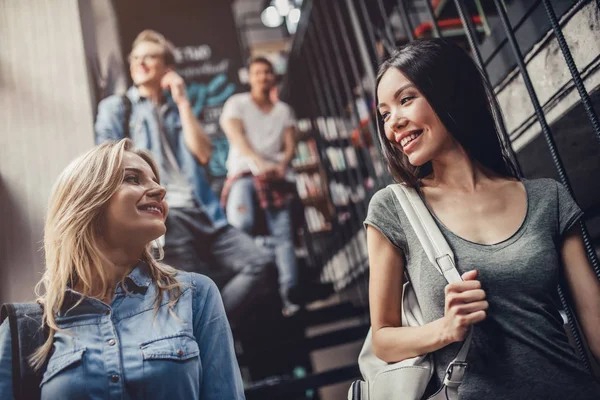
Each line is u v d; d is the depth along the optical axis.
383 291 1.04
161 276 1.18
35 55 2.90
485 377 0.92
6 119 2.75
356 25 2.82
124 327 1.07
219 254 3.82
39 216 2.62
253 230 4.12
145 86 4.00
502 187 1.08
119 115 3.81
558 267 0.99
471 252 0.99
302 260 4.37
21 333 1.03
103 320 1.06
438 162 1.12
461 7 1.77
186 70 4.39
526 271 0.95
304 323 3.49
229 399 1.08
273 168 4.30
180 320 1.11
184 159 3.91
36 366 1.00
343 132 4.87
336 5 3.29
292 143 4.43
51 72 2.89
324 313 3.54
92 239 1.11
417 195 1.09
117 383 0.99
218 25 4.55
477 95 1.16
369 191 3.35
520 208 1.04
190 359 1.06
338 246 4.34
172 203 3.77
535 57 1.66
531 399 0.89
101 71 3.78
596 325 0.98
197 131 4.00
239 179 4.21
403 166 1.18
